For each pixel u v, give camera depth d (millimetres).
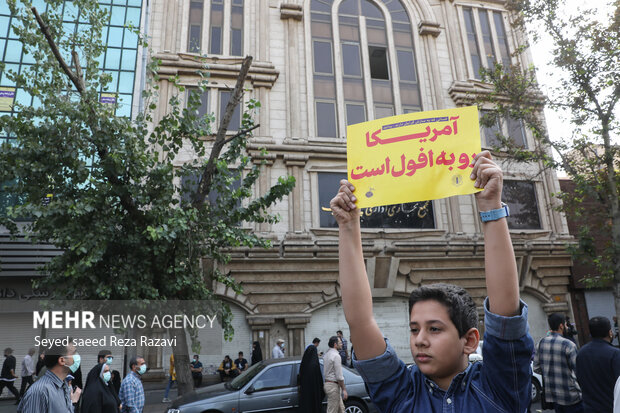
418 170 1678
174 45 15562
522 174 16578
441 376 1501
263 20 16641
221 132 8141
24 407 3590
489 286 1448
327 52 17094
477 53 18484
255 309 13984
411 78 17594
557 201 17031
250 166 14820
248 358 13773
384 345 1656
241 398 6816
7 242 12070
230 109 8234
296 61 16531
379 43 17719
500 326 1385
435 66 17672
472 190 1522
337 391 6586
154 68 8148
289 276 14328
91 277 6730
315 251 14492
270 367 7250
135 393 5711
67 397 3863
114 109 7902
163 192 7566
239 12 16766
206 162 8430
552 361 4402
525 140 17500
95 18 8031
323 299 14516
